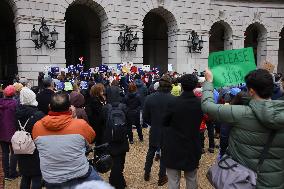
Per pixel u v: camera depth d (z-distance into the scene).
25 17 23.80
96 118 9.52
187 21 30.92
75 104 8.48
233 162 3.80
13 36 32.81
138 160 10.76
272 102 3.54
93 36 33.91
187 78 5.98
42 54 24.50
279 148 3.56
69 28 34.84
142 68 23.58
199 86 11.05
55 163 4.55
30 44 24.06
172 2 30.12
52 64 24.91
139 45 28.61
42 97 7.08
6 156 8.74
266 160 3.57
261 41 37.00
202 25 31.70
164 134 6.23
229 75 4.85
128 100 12.84
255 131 3.60
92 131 4.84
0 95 11.21
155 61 37.66
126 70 21.91
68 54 35.22
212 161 10.53
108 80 18.67
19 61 24.31
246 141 3.66
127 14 28.06
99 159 5.38
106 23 27.61
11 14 30.98
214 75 4.71
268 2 36.09
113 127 7.35
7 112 8.48
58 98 4.67
